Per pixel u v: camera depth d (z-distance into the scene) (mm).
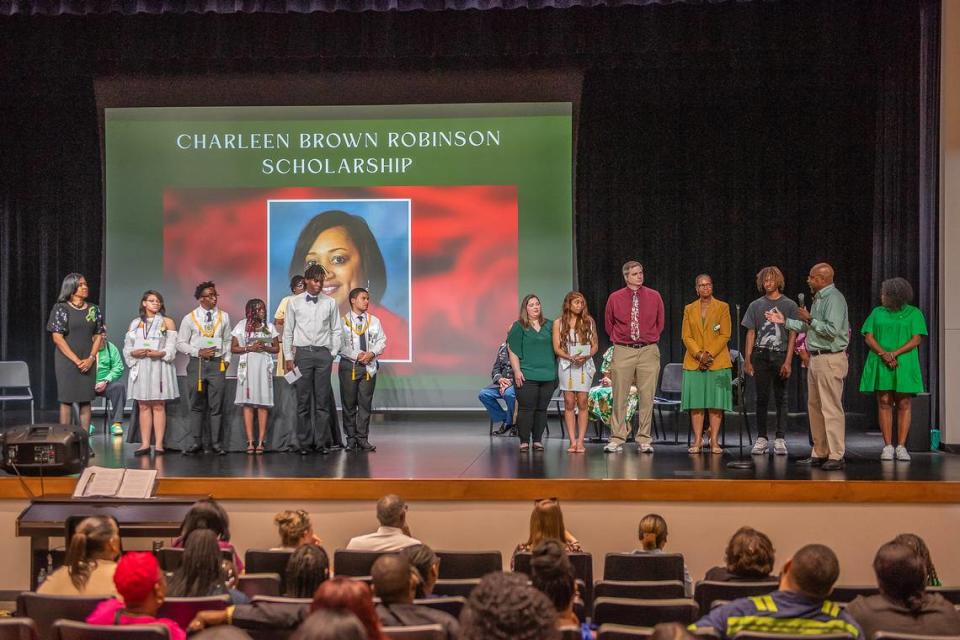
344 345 8305
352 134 10859
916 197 9367
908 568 3625
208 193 10930
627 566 4969
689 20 9570
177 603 3723
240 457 7855
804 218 10570
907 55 9367
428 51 9984
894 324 7523
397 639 3244
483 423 10578
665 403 9281
